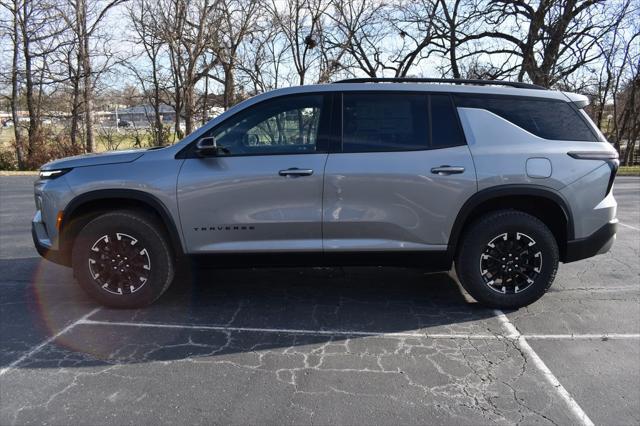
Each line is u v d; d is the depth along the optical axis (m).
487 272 4.12
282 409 2.77
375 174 3.92
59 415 2.70
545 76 21.14
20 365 3.24
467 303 4.39
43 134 21.83
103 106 24.06
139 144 23.70
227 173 3.94
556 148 4.01
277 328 3.86
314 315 4.12
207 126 4.05
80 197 3.96
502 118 4.07
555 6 20.78
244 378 3.11
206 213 3.97
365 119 4.05
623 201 10.49
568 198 3.99
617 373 3.18
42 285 4.82
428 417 2.71
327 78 22.23
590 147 4.06
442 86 4.13
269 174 3.92
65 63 22.06
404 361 3.34
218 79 23.36
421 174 3.93
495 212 4.06
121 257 4.06
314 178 3.92
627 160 27.50
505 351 3.48
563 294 4.62
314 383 3.05
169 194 3.94
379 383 3.05
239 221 3.98
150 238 4.01
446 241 4.04
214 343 3.59
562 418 2.71
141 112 25.02
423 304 4.38
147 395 2.90
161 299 4.46
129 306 4.15
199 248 4.04
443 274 5.20
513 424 2.66
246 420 2.67
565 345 3.57
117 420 2.66
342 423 2.65
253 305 4.33
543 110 4.11
